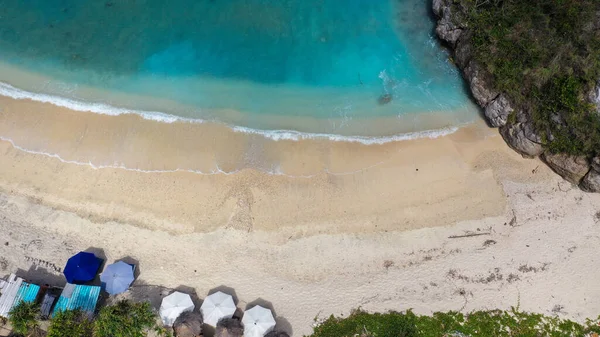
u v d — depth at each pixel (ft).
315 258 85.46
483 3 101.50
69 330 73.77
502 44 95.45
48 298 79.82
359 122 100.27
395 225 88.28
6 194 89.25
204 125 97.86
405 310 81.56
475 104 102.47
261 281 83.51
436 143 97.04
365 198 90.53
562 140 86.12
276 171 92.58
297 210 88.99
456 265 84.99
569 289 83.25
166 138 95.25
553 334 79.71
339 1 116.78
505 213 89.40
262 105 102.01
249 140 96.22
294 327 80.02
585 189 90.27
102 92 101.55
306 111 101.55
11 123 95.76
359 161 94.38
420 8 116.67
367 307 81.82
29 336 78.13
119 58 107.04
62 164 91.71
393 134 98.53
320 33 113.29
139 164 92.07
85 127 95.76
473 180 92.53
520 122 91.97
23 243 85.51
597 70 83.92
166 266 84.48
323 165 93.61
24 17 112.16
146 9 114.93
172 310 77.36
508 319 80.84
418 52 110.73
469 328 80.07
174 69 106.11
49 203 88.69
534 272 84.38
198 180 90.74
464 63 104.12
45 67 104.78
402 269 84.84
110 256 85.15
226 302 78.43
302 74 107.04
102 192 89.51
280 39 112.16
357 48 111.24
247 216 88.12
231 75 106.01
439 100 103.40
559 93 86.07
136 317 75.61
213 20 114.21
